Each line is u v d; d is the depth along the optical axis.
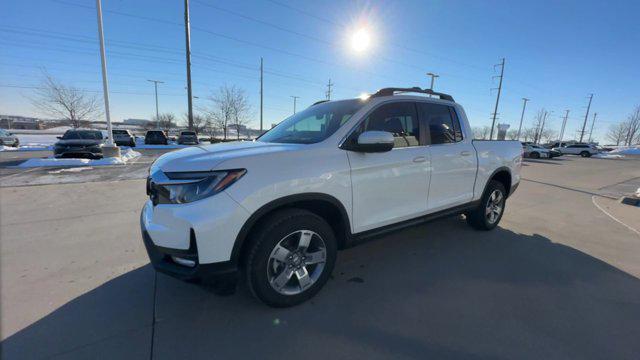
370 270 3.38
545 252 3.95
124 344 2.19
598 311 2.67
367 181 2.95
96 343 2.19
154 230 2.38
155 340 2.23
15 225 4.61
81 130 15.71
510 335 2.34
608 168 19.06
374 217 3.07
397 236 4.45
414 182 3.36
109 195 6.69
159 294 2.82
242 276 2.53
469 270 3.40
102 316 2.49
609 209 6.64
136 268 3.29
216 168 2.25
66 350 2.12
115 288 2.90
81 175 9.54
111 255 3.60
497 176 4.74
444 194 3.76
